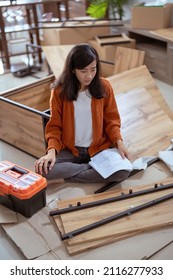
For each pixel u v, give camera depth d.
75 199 1.80
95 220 1.67
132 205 1.75
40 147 2.17
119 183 1.96
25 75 3.71
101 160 1.92
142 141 2.23
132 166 1.96
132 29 3.67
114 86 2.50
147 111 2.43
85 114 1.88
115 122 1.97
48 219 1.73
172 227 1.66
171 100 3.03
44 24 3.95
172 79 3.35
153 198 1.79
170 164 2.04
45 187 1.75
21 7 4.10
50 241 1.60
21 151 2.34
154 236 1.61
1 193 1.76
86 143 1.97
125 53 3.04
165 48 3.57
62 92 1.83
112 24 3.85
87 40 3.88
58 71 2.86
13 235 1.64
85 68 1.68
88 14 4.39
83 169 1.94
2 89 3.38
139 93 2.53
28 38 4.36
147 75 2.70
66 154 1.99
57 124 1.93
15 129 2.28
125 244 1.58
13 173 1.79
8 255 1.57
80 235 1.59
